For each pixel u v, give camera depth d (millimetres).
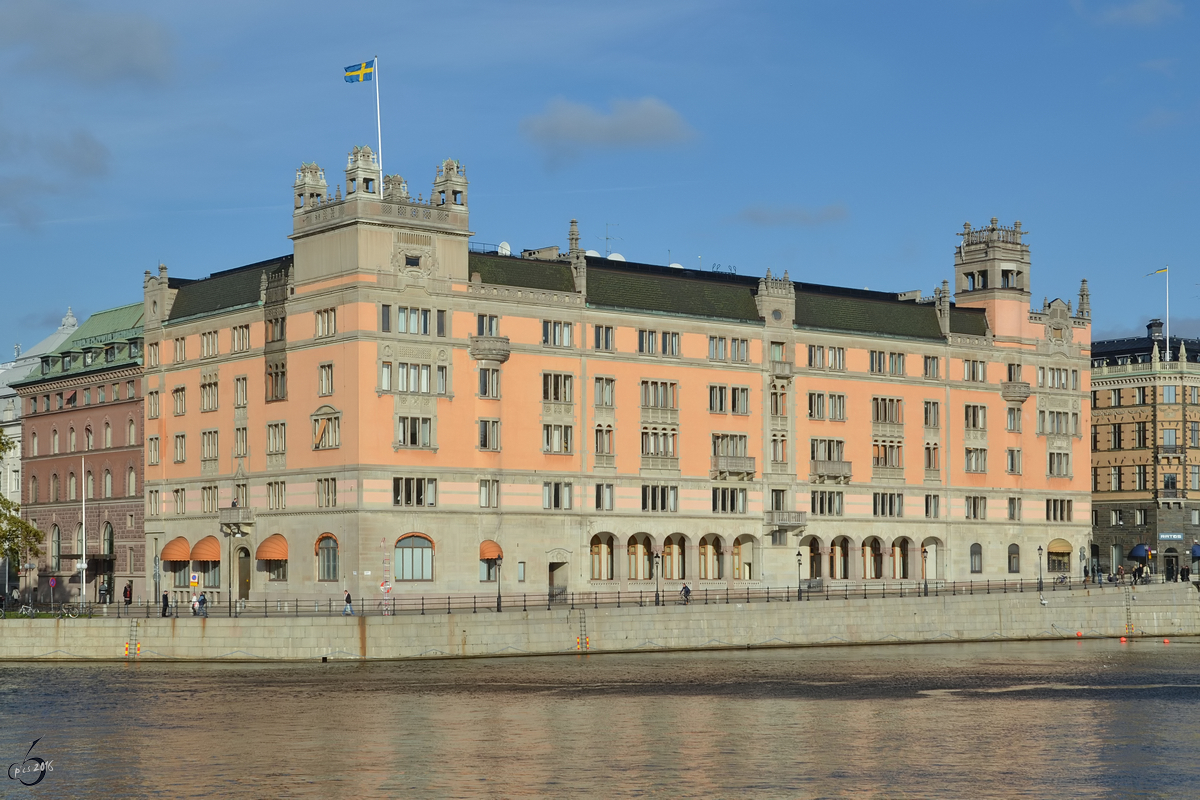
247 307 142375
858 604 132500
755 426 152000
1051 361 172250
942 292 165750
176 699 91500
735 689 97562
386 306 132250
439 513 133625
